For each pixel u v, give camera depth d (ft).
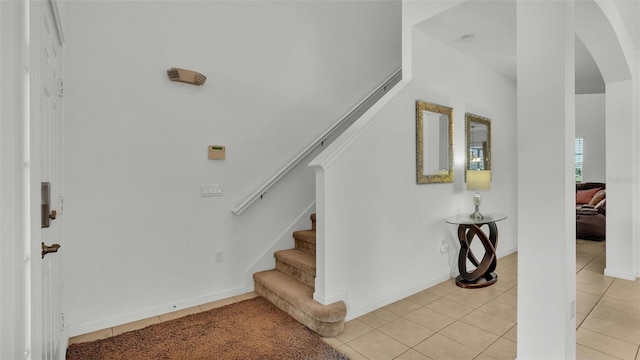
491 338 7.38
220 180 9.91
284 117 11.44
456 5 9.00
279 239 11.16
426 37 10.77
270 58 11.09
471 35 10.85
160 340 7.32
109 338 7.42
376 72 14.57
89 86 7.79
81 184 7.70
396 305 9.30
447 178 11.39
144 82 8.58
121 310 8.22
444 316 8.55
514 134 15.60
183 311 8.97
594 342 7.31
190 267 9.31
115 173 8.16
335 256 8.05
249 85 10.57
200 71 9.52
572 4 5.77
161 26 8.85
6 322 2.54
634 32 11.07
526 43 5.96
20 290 2.66
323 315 7.36
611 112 11.94
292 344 7.11
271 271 10.64
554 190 5.65
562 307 5.55
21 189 2.72
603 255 15.06
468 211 12.62
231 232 10.11
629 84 11.50
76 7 7.62
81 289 7.70
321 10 12.64
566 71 5.58
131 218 8.38
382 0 14.99
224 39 10.02
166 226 8.92
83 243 7.73
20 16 2.69
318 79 12.47
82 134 7.71
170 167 8.99
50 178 5.32
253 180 10.63
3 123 2.48
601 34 9.74
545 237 5.74
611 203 12.02
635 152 11.57
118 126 8.20
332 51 12.96
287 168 11.02
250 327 7.92
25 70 2.85
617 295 10.10
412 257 10.24
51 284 5.26
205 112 9.61
